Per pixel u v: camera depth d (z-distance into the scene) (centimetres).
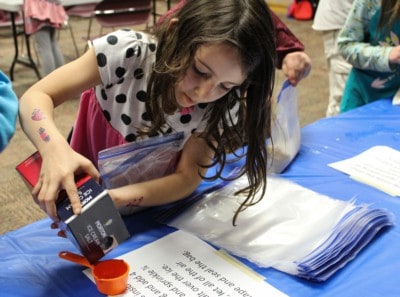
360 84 175
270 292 71
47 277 74
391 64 156
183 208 94
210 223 89
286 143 110
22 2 315
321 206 93
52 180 68
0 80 73
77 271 76
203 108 93
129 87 92
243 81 79
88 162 72
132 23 342
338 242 81
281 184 101
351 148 127
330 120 148
